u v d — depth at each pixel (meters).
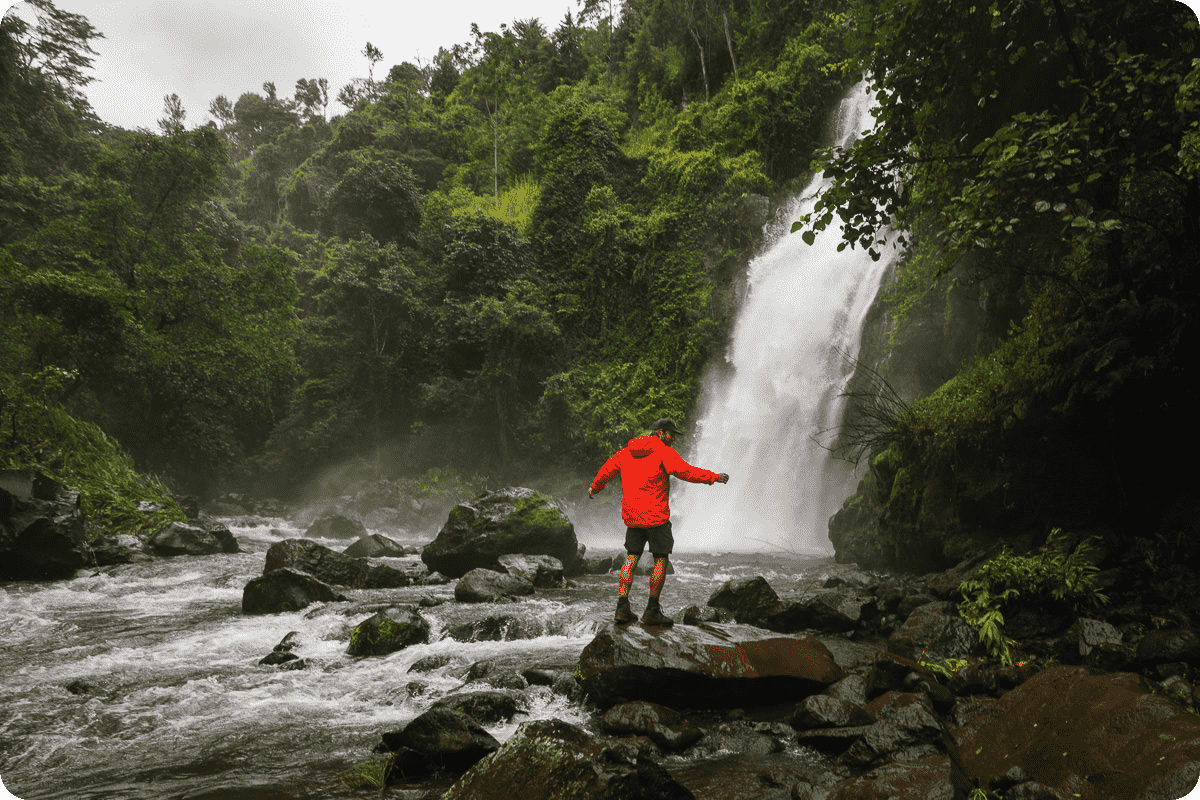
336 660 6.61
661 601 9.05
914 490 9.55
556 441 28.78
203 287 25.97
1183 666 4.20
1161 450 6.27
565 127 35.91
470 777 3.32
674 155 32.94
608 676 4.86
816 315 22.91
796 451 21.70
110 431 25.25
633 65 40.62
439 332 30.95
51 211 27.66
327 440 30.23
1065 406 6.75
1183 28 6.19
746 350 25.98
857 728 4.07
